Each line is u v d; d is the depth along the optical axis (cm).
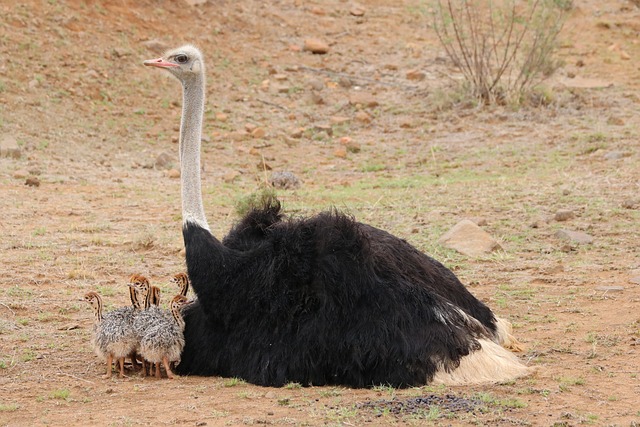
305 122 6638
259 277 2289
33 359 2539
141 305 2388
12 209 4466
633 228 4050
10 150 5503
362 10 8619
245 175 5569
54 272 3478
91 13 7281
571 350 2586
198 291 2325
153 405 2133
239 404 2117
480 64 6825
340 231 2309
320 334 2244
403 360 2216
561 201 4488
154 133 6272
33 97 6259
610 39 8106
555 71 7106
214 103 6788
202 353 2369
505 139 6056
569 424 1984
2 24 6806
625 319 2902
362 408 2050
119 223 4303
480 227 4056
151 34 7369
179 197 4888
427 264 2509
